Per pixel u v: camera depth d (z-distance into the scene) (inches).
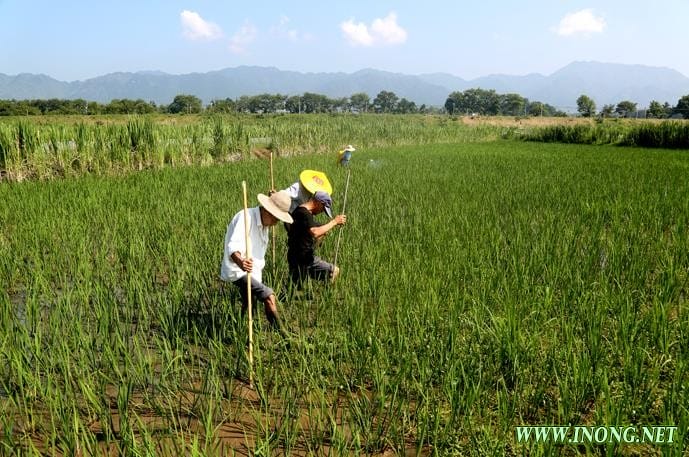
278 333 188.2
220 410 150.6
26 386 157.6
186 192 440.1
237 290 229.1
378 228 332.5
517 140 1797.5
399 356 167.0
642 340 172.6
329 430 141.4
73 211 364.8
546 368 160.4
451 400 140.6
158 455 127.8
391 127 1430.9
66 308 196.5
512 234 323.6
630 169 701.9
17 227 319.9
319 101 7480.3
